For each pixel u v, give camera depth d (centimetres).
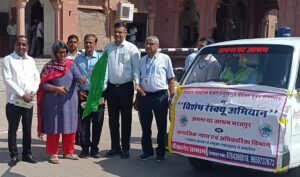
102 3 2266
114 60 711
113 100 724
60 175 635
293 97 557
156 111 708
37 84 666
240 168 700
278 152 534
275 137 537
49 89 672
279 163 534
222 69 636
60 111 683
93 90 704
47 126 682
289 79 565
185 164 723
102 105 725
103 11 2277
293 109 553
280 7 2198
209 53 659
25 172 643
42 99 684
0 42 2122
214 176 661
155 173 666
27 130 679
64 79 677
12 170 650
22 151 720
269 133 540
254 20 2966
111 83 718
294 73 571
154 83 698
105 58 704
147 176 648
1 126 973
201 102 598
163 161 723
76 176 633
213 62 646
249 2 2928
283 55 590
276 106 545
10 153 675
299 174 601
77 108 709
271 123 539
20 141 838
